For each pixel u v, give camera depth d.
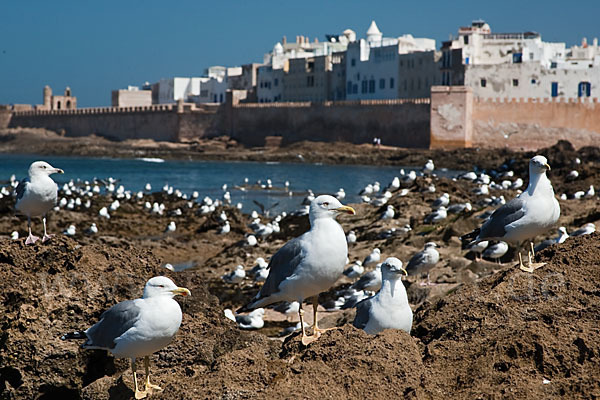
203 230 37.06
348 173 87.88
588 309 9.39
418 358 8.61
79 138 160.12
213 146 134.00
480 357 8.69
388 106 116.00
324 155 111.06
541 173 11.42
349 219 32.84
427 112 110.06
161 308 9.06
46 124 172.12
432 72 115.88
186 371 10.44
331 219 9.83
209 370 8.77
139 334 9.01
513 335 8.80
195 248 32.09
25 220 34.44
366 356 8.47
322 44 173.38
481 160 90.50
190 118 145.38
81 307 10.83
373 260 22.55
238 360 8.66
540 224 11.34
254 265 25.45
